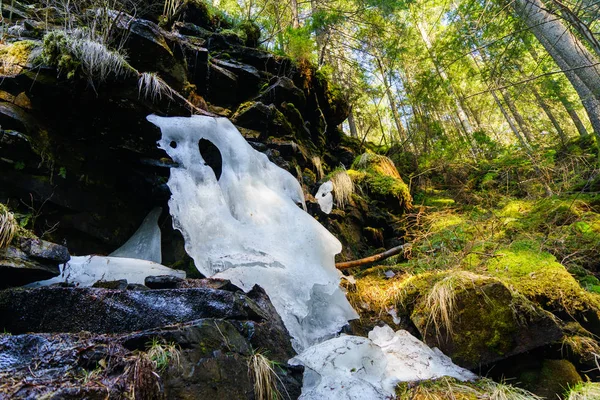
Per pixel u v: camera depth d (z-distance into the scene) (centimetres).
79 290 175
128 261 255
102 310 173
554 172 610
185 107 335
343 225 464
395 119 912
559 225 421
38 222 260
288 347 213
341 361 204
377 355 220
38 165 262
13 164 252
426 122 812
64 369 120
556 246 359
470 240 380
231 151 339
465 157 841
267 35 690
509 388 209
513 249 334
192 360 142
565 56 443
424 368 231
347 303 297
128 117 303
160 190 316
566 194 491
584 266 353
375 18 760
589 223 394
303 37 559
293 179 386
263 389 167
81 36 295
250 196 323
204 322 159
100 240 290
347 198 495
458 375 226
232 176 326
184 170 301
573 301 254
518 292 251
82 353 126
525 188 604
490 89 338
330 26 766
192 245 267
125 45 308
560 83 669
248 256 269
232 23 567
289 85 487
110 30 301
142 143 319
